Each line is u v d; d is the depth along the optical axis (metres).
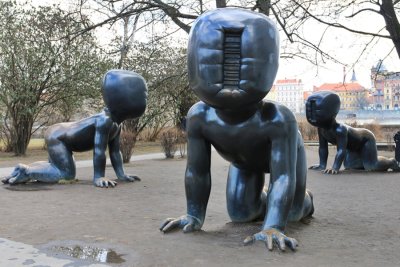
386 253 3.27
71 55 18.67
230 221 4.28
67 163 7.96
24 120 18.09
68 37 15.06
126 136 13.25
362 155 10.68
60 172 7.95
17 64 17.86
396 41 13.73
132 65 20.44
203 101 3.22
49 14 25.47
